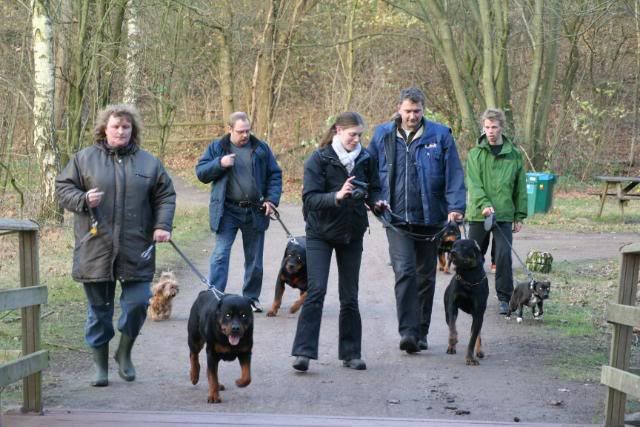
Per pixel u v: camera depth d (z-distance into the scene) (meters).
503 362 8.83
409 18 32.84
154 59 25.70
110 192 7.20
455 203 8.80
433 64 37.03
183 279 13.77
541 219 23.08
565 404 7.33
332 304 11.92
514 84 37.03
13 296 5.95
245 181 10.64
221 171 10.48
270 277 14.06
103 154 7.27
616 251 17.20
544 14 29.48
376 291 13.00
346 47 34.62
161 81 26.61
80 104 20.03
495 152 11.10
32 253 6.41
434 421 6.30
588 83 37.00
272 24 33.72
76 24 20.52
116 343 9.46
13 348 8.91
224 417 6.30
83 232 7.25
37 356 6.36
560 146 33.84
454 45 29.17
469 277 8.70
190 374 7.81
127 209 7.23
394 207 8.88
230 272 14.31
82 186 7.27
